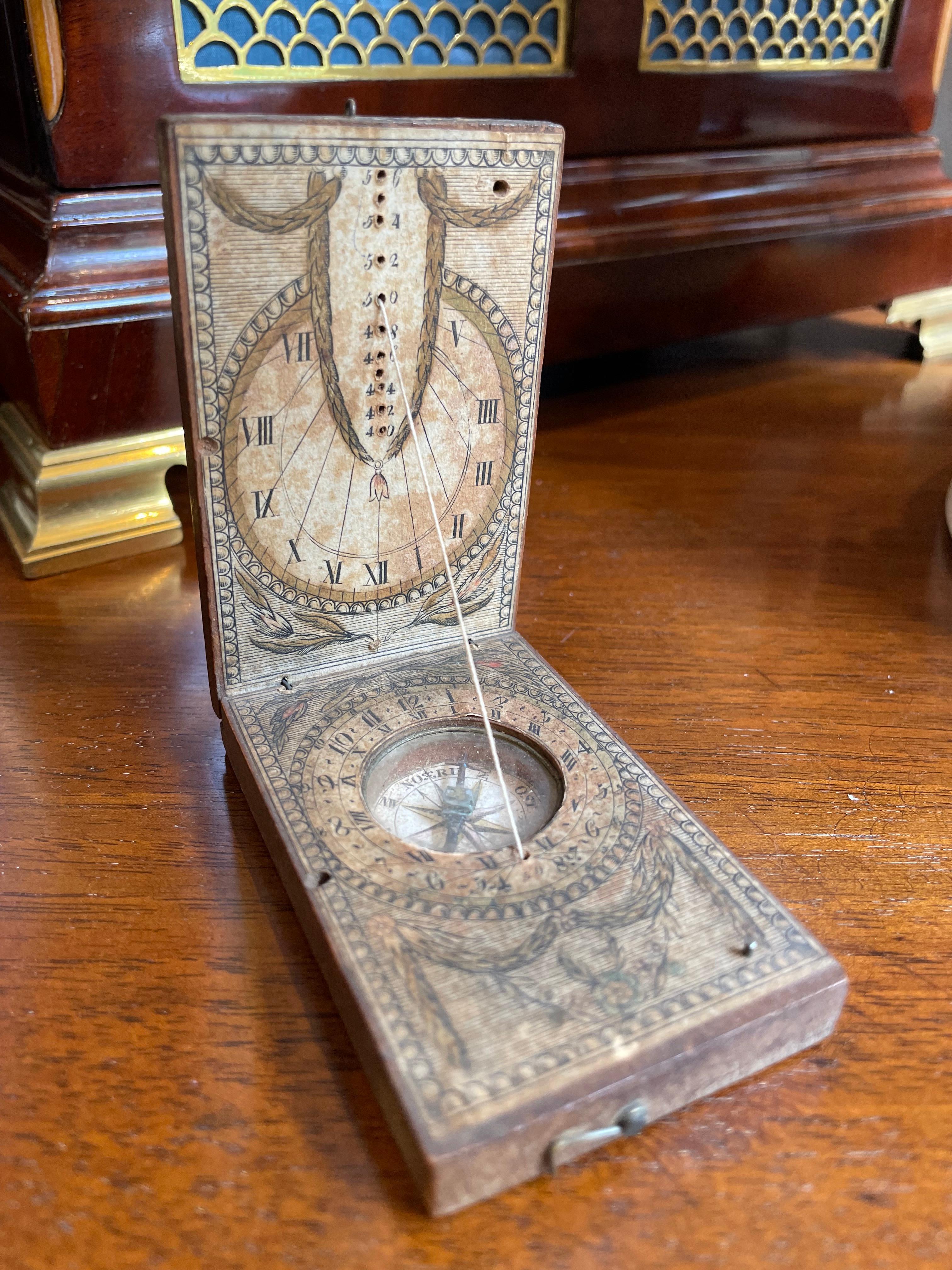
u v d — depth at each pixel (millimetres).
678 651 205
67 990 128
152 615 211
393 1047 109
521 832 148
